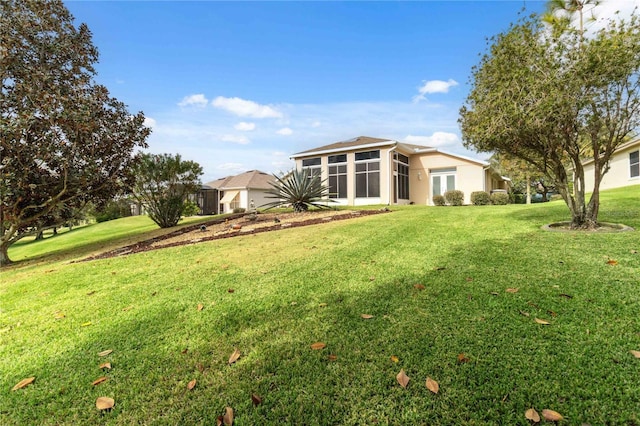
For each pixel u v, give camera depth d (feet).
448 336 9.54
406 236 24.34
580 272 14.07
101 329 11.58
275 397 7.51
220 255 22.33
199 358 9.29
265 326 10.98
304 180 48.32
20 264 31.94
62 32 36.45
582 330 9.46
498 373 7.80
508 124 22.29
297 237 26.86
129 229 65.16
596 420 6.32
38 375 8.95
